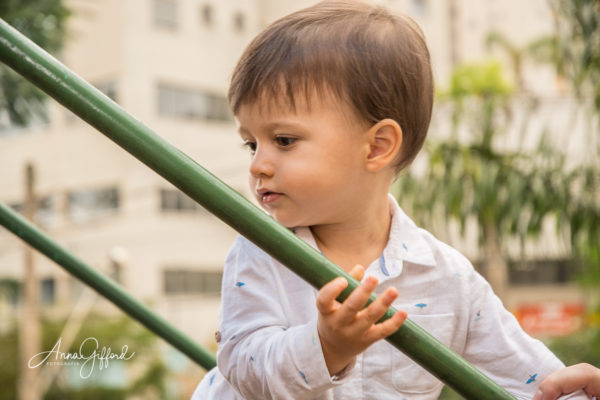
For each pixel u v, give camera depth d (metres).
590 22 3.77
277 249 0.70
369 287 0.69
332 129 0.88
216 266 13.83
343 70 0.89
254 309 0.92
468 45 18.67
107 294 1.23
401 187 6.04
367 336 0.72
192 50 13.80
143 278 13.08
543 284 17.20
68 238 13.39
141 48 13.24
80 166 13.51
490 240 5.79
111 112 0.69
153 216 13.21
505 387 1.03
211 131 13.80
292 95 0.87
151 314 1.25
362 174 0.92
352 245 0.98
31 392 9.38
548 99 7.05
